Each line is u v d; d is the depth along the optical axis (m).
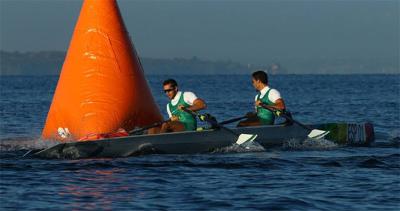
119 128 40.12
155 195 25.88
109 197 25.55
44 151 34.88
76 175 29.83
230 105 93.81
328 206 24.25
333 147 39.56
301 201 24.92
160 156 35.00
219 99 114.19
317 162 33.56
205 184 27.94
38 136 47.91
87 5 41.50
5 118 67.31
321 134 39.28
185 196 25.69
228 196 25.72
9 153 36.84
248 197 25.55
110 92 40.19
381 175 30.02
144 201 24.91
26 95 134.38
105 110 39.94
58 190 26.70
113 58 40.75
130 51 41.56
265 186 27.56
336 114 73.81
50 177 29.34
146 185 27.72
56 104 41.41
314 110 81.00
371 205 24.39
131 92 40.69
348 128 41.16
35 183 28.05
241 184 27.95
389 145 40.97
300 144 39.12
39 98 119.31
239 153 36.41
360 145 40.78
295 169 31.56
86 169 31.31
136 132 37.19
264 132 38.06
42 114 73.88
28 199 25.12
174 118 38.03
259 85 39.62
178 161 33.53
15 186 27.42
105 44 40.88
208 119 36.84
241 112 79.31
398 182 28.38
